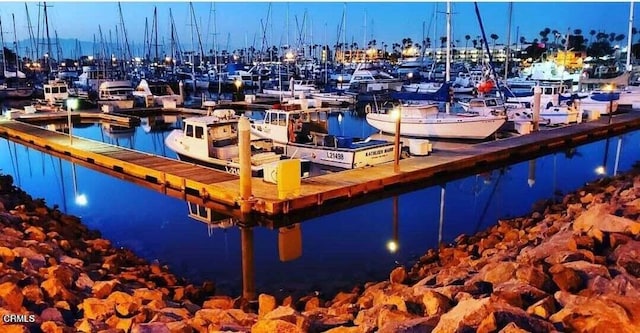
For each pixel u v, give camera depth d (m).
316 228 13.37
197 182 14.02
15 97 51.62
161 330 5.71
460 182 18.64
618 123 25.95
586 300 5.09
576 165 22.56
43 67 74.94
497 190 18.03
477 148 19.83
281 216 12.41
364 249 11.95
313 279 10.24
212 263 11.20
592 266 6.25
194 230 13.41
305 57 73.69
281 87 52.50
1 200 14.28
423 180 16.05
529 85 46.59
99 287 7.61
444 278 7.63
